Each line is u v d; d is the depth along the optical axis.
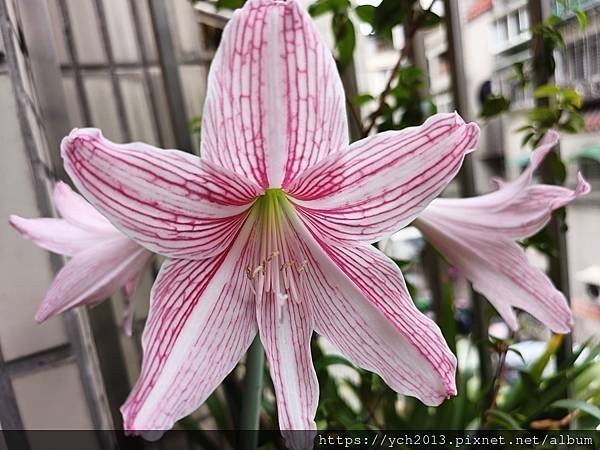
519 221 0.20
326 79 0.12
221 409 0.29
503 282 0.21
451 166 0.13
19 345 0.18
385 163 0.13
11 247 0.18
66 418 0.19
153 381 0.14
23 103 0.17
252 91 0.12
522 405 0.29
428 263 0.34
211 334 0.15
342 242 0.16
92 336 0.23
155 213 0.13
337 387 0.34
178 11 0.28
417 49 0.30
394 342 0.15
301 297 0.17
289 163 0.13
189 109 0.29
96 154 0.12
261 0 0.11
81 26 0.24
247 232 0.16
